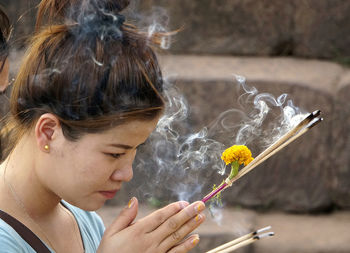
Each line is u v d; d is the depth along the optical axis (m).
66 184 3.17
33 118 3.24
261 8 10.90
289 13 10.89
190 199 9.29
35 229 3.38
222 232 9.02
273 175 10.27
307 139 10.14
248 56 11.03
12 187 3.35
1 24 3.70
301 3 10.81
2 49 3.66
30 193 3.35
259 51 11.02
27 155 3.32
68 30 3.23
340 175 10.18
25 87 3.23
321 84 9.94
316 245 9.16
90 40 3.14
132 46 3.21
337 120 9.98
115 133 3.08
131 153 3.24
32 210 3.39
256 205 10.29
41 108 3.16
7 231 3.20
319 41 10.88
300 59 10.96
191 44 11.01
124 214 3.41
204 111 9.83
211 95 9.84
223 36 11.02
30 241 3.28
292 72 10.25
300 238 9.35
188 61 10.60
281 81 9.79
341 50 10.84
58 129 3.13
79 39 3.16
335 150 10.11
